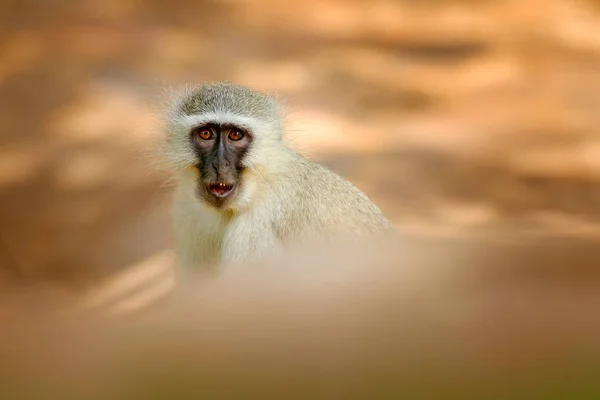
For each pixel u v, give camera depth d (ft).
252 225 29.48
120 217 53.57
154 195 54.34
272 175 29.73
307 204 30.04
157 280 40.91
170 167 31.24
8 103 68.18
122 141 62.44
